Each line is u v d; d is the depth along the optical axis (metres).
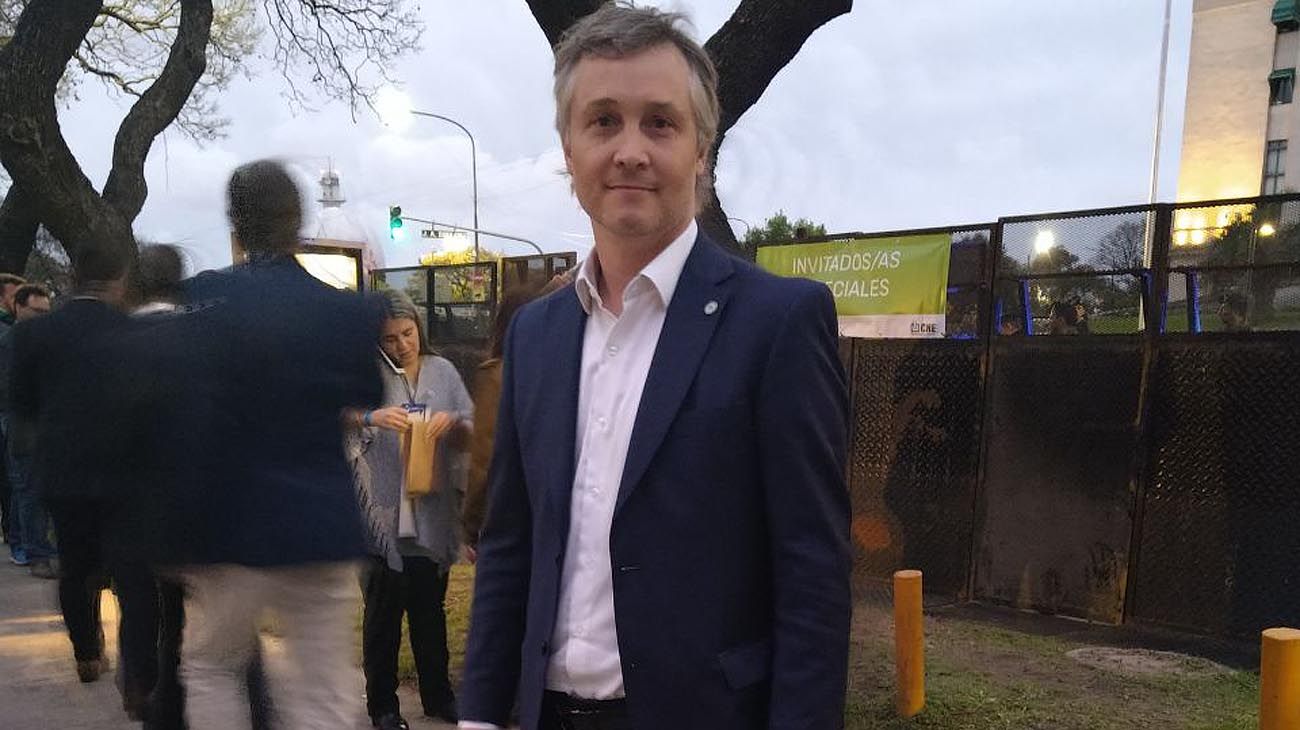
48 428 2.97
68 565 3.83
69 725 3.87
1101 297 6.02
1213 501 5.54
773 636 1.35
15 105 8.03
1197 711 4.17
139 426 2.65
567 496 1.45
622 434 1.41
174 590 2.84
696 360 1.34
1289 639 2.88
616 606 1.35
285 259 2.74
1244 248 5.52
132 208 9.88
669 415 1.33
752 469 1.33
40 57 8.13
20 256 9.80
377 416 3.46
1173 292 5.77
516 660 1.63
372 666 3.72
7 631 5.16
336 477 2.79
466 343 10.91
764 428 1.31
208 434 2.57
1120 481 5.88
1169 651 5.24
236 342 2.58
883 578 7.01
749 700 1.33
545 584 1.46
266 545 2.61
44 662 4.64
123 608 3.01
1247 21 34.72
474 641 1.63
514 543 1.64
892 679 4.60
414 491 3.59
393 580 3.70
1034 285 6.32
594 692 1.42
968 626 5.82
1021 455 6.31
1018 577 6.30
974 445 6.56
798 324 1.33
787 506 1.31
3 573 6.55
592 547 1.42
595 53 1.42
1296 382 5.26
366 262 3.49
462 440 3.68
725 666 1.31
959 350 6.64
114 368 2.67
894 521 6.98
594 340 1.50
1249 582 5.41
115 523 2.80
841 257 7.19
